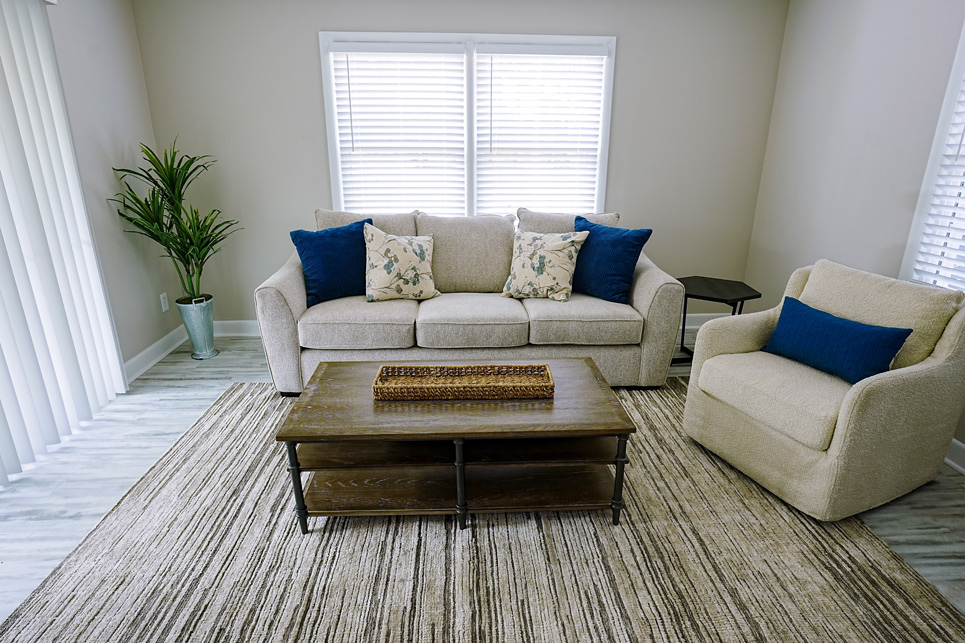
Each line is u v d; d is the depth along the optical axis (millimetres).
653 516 1900
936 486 2090
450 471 1998
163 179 3027
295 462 1712
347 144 3480
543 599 1545
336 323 2652
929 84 2307
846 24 2785
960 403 1926
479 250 3164
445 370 2039
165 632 1433
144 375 3131
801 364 2105
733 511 1929
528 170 3604
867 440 1721
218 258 3654
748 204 3705
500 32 3289
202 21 3188
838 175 2879
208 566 1668
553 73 3393
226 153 3445
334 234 2947
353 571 1650
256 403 2771
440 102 3430
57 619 1472
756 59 3391
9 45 2184
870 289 2057
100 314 2779
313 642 1406
